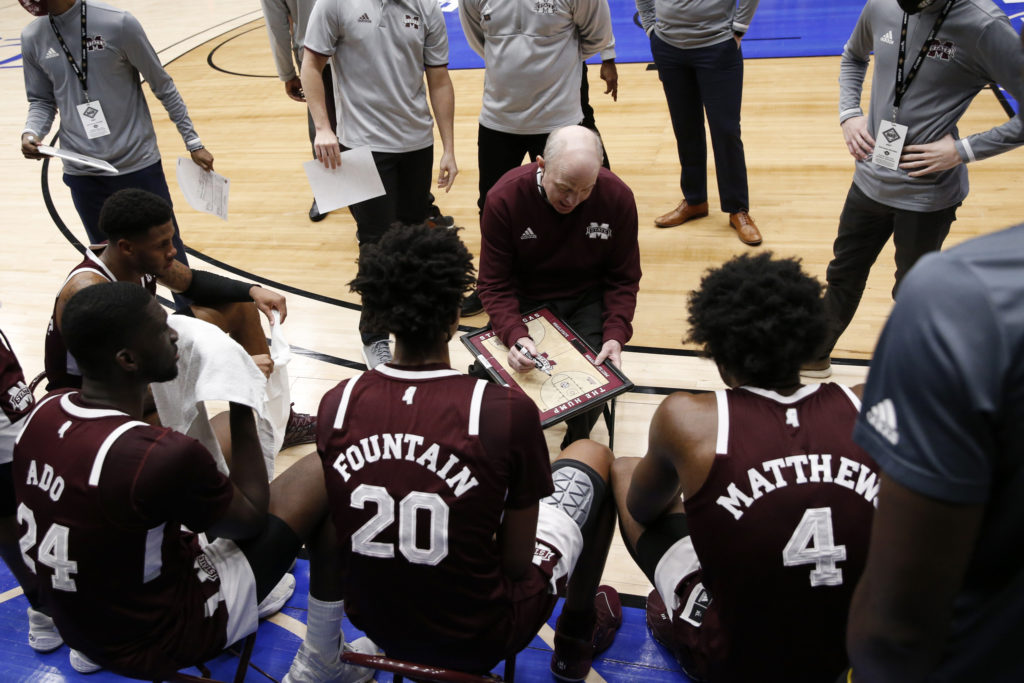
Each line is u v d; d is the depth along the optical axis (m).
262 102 6.92
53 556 1.50
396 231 1.57
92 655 1.59
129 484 1.46
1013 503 0.72
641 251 4.20
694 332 1.45
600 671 2.05
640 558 1.80
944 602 0.79
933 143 2.57
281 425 2.39
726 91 3.93
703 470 1.36
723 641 1.44
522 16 3.33
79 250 4.66
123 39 3.22
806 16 7.98
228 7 10.58
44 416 1.56
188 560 1.67
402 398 1.52
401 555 1.48
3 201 5.34
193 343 1.83
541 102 3.50
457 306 1.57
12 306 4.07
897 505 0.76
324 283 4.17
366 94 3.41
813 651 1.37
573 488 1.88
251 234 4.72
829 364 3.26
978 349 0.68
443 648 1.56
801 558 1.31
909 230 2.77
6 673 2.09
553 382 2.44
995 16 2.33
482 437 1.47
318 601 1.85
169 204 2.42
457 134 5.89
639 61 7.21
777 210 4.48
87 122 3.30
